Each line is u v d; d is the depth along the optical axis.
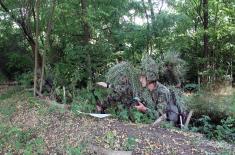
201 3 15.84
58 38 11.37
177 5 15.07
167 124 6.72
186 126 7.28
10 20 12.37
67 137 5.81
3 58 14.05
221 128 7.05
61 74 10.46
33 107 8.09
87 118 6.76
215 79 14.84
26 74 12.15
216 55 16.50
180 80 9.42
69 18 10.76
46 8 10.28
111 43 11.41
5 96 10.39
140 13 11.88
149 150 5.14
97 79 10.48
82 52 10.59
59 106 7.71
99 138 5.52
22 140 6.15
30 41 10.88
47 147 5.64
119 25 11.55
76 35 11.19
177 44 13.40
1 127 6.91
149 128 6.30
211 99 9.04
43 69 9.82
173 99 7.97
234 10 15.82
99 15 10.83
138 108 7.36
